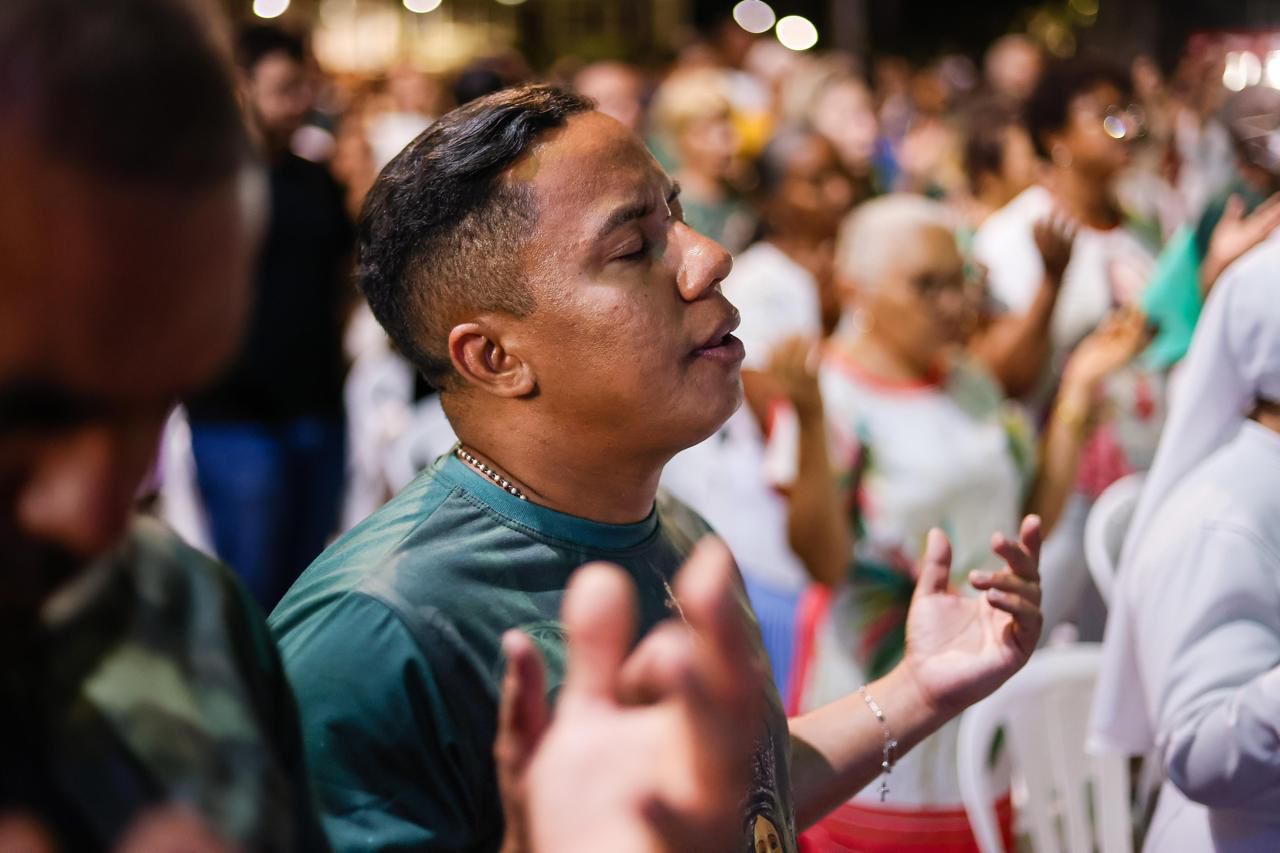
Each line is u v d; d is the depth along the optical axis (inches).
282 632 52.4
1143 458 140.5
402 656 50.4
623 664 23.2
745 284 150.9
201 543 175.5
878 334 108.9
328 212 173.5
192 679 27.4
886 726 63.6
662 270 53.6
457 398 56.1
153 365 22.1
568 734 23.0
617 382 52.9
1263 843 72.1
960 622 64.7
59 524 22.8
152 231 21.4
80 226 20.9
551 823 22.6
